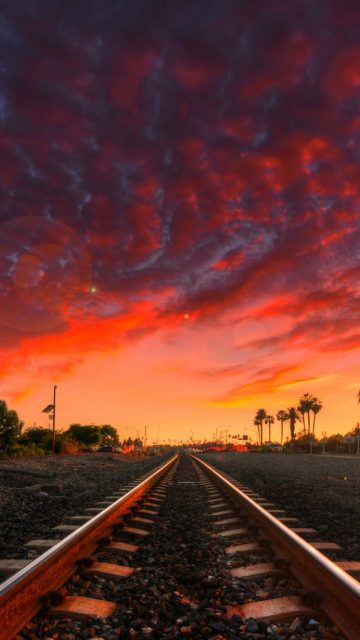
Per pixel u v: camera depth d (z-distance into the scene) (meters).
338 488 12.66
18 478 14.17
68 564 4.34
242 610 3.53
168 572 4.59
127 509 8.03
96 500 9.56
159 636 3.10
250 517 7.12
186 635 3.11
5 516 7.66
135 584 4.13
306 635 3.03
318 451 96.25
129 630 3.14
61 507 8.70
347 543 5.71
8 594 2.98
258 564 4.61
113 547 5.30
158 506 9.00
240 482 14.24
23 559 4.62
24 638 2.97
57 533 6.19
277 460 37.44
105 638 3.03
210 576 4.38
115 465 25.98
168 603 3.72
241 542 5.81
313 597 3.40
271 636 3.08
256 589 4.05
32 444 42.31
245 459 40.44
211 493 11.20
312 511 8.27
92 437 85.31
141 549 5.46
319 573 3.71
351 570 4.13
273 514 7.73
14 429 32.69
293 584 3.96
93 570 4.32
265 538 5.51
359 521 7.31
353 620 3.04
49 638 3.00
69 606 3.44
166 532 6.53
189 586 4.21
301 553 4.22
